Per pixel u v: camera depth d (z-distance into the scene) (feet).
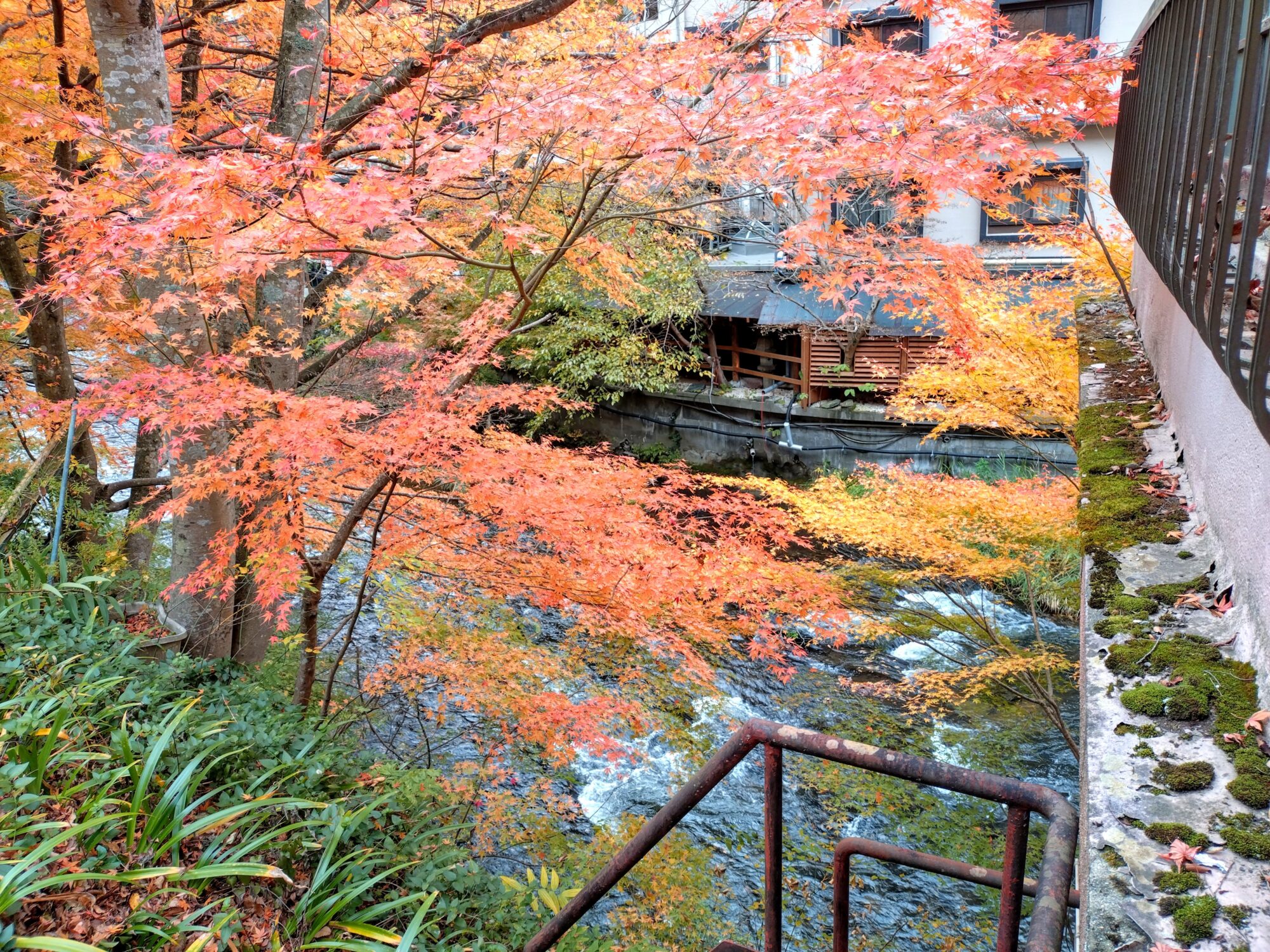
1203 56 8.24
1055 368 23.47
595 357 52.90
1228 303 8.80
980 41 14.75
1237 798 6.09
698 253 49.21
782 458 53.16
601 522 18.37
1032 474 44.62
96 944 8.79
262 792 12.54
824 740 5.41
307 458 16.08
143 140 16.58
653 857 19.89
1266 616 7.18
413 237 16.79
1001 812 24.90
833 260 18.16
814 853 24.30
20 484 21.71
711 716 27.63
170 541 35.63
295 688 21.58
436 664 20.40
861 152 14.28
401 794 14.32
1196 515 10.25
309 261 30.07
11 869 8.38
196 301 17.39
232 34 26.23
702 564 19.31
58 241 16.89
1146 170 12.44
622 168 15.96
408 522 19.67
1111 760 6.69
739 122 14.51
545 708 19.08
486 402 18.28
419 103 14.48
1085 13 43.68
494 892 13.12
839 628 19.63
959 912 22.35
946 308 19.95
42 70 20.40
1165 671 7.62
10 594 16.63
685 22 32.32
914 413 26.16
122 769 10.77
